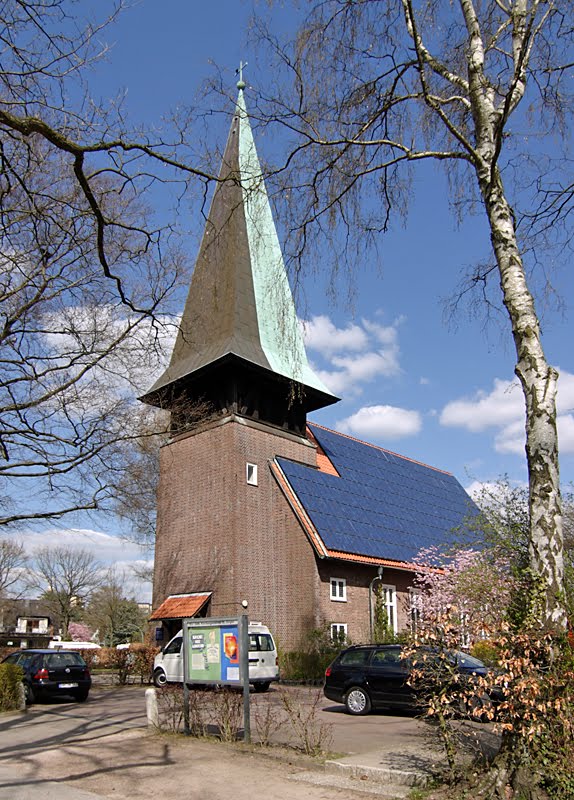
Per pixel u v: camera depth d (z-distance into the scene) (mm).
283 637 26109
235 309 29188
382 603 28531
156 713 12805
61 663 19312
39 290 14578
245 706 11148
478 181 9273
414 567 30281
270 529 27547
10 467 15617
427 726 10516
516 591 7684
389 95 9688
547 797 6699
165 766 9672
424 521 35750
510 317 8539
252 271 30891
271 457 28766
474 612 8719
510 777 6922
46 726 14227
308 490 28578
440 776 7977
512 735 7133
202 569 26641
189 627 12453
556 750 6809
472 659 13109
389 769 8602
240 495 26672
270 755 10102
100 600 69062
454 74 10008
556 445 7844
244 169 10133
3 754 11023
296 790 8188
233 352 26969
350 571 27844
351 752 10203
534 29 9109
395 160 9617
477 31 9484
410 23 9297
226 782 8672
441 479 44156
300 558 26516
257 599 25984
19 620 74312
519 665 6844
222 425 27672
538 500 7715
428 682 9000
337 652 24266
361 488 33438
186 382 28781
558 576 7422
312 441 33938
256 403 28891
